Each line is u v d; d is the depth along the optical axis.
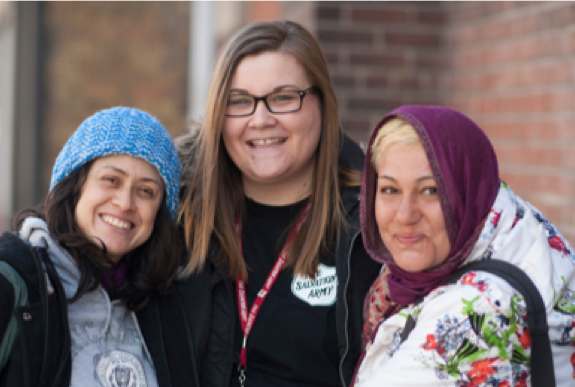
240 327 2.68
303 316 2.63
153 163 2.37
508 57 4.53
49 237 2.28
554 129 4.04
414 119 2.12
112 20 9.38
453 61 5.21
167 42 9.45
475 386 1.95
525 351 1.95
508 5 4.53
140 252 2.51
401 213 2.14
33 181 9.30
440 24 5.30
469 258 2.11
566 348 2.02
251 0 7.69
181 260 2.78
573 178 3.85
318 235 2.71
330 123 2.78
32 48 9.21
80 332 2.29
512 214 2.12
